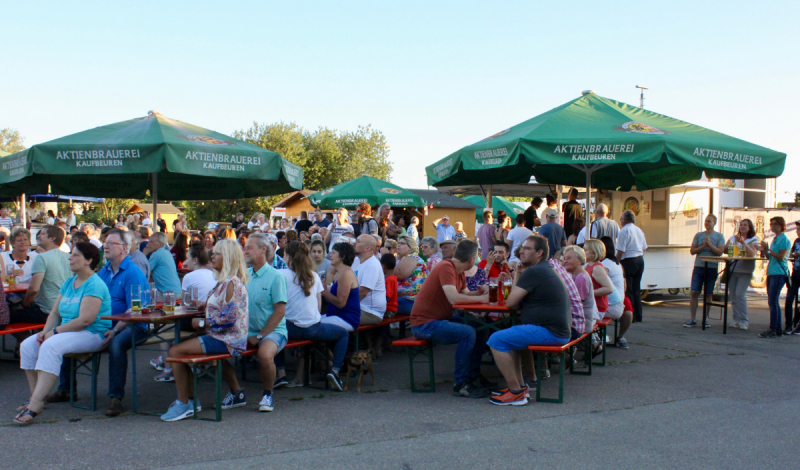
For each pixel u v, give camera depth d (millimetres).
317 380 6246
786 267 8383
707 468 3824
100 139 6969
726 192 17734
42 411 4922
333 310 6141
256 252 5250
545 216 10320
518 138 6715
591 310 6047
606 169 10250
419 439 4371
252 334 5246
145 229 9047
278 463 3912
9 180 7305
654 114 8281
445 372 6602
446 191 13719
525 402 5250
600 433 4473
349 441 4332
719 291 13766
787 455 4035
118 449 4152
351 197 16547
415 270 7594
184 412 4844
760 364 6707
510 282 5859
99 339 5062
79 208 38594
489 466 3865
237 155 7242
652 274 12156
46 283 6605
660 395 5496
